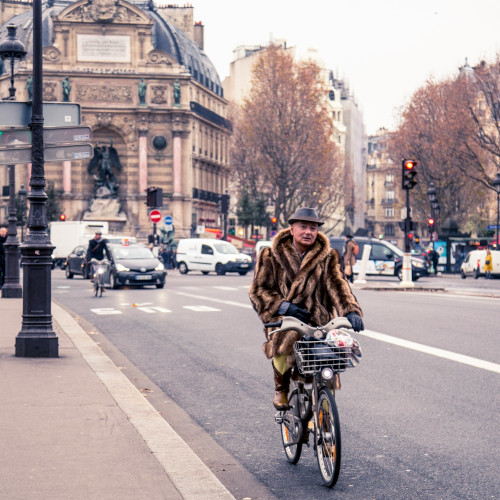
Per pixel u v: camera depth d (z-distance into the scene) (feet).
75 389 36.60
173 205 325.21
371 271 180.75
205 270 201.98
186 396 38.88
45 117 48.32
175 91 324.60
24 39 335.06
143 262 133.28
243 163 385.91
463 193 282.77
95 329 68.18
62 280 163.43
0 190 335.26
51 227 259.60
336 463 23.08
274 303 24.91
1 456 25.07
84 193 322.96
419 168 271.28
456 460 26.78
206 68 382.01
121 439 27.45
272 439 30.32
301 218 25.05
